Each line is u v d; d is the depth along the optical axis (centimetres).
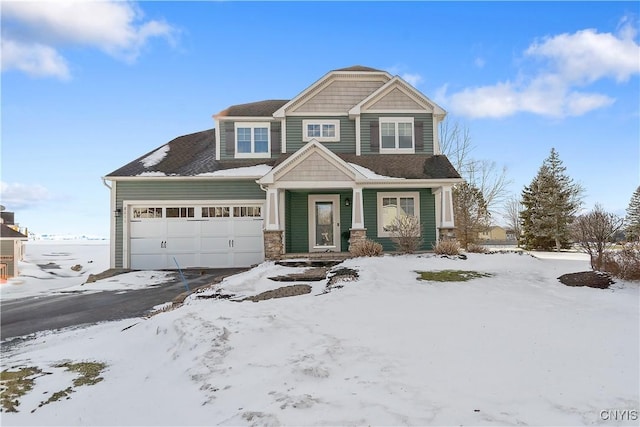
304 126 1628
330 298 749
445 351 458
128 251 1528
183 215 1555
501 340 495
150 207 1548
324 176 1347
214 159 1656
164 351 533
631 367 405
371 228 1545
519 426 290
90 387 442
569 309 668
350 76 1655
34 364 531
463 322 582
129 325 761
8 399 416
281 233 1338
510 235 4469
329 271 1059
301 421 305
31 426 357
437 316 619
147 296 1089
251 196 1559
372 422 299
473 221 2584
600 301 735
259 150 1652
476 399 335
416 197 1559
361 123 1606
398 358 439
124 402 394
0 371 506
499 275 987
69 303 1036
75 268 2200
